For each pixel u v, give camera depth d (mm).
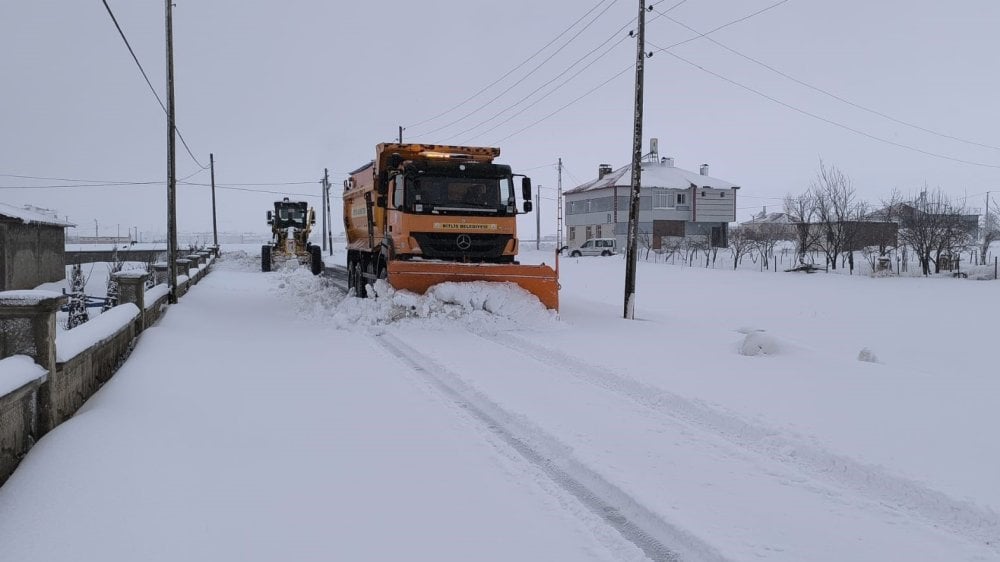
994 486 4898
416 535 4203
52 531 3959
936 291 25016
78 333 7027
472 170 14211
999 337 14938
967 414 6828
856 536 4277
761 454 5867
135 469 4902
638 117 16000
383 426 6469
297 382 8211
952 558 3996
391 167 14641
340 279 25297
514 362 9680
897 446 5793
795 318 18344
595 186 67312
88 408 6371
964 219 39594
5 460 4992
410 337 11797
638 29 16109
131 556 3734
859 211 40688
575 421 6648
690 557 4094
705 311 19969
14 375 4914
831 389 7898
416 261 13398
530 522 4438
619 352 10336
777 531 4328
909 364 11695
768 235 55688
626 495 4871
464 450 5816
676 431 6414
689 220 64438
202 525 4176
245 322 13719
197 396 7203
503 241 14320
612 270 37656
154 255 44250
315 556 3877
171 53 16656
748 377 8547
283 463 5383
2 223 22734
